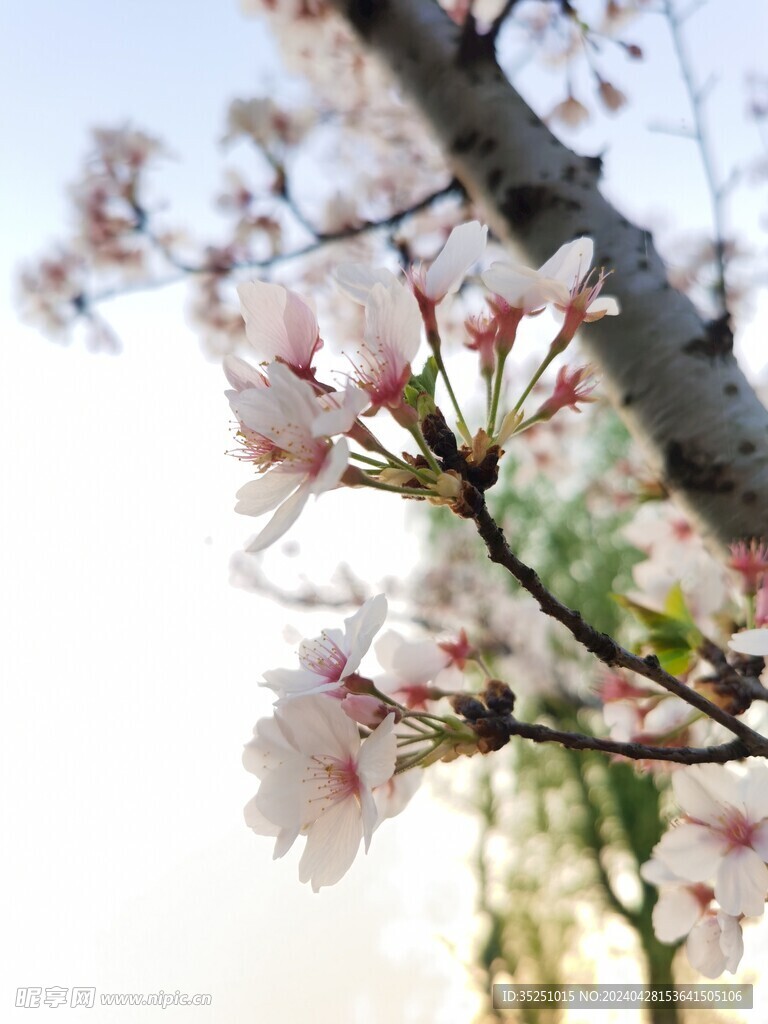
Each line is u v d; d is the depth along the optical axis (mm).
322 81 837
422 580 1269
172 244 846
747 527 308
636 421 334
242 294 235
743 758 238
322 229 805
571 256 239
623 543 1554
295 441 216
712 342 327
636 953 1539
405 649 293
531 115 378
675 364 326
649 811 1565
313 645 250
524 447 878
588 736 243
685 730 299
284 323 234
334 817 227
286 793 225
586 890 1673
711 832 261
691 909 291
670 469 325
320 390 230
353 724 227
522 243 367
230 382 235
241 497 220
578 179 361
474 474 221
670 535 412
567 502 1629
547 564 1604
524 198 365
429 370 228
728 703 295
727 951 257
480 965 1585
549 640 1215
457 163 390
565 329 232
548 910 1665
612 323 337
